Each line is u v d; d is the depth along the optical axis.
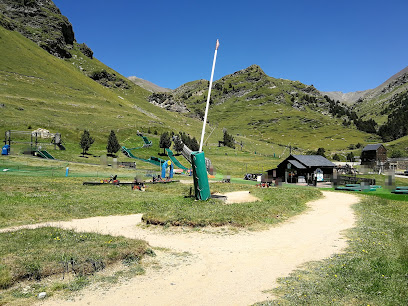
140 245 12.29
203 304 8.03
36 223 18.39
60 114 124.69
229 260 11.87
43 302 8.02
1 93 129.00
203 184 23.53
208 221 17.28
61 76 195.88
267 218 19.22
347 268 10.46
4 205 21.59
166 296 8.53
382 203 28.67
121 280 9.60
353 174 70.81
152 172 62.44
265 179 53.25
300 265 11.23
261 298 8.34
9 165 50.53
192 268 10.91
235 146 154.88
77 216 20.97
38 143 77.00
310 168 54.84
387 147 178.38
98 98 181.88
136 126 128.75
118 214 22.22
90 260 10.28
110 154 81.81
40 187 30.80
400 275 9.74
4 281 8.60
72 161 64.94
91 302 8.09
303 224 19.00
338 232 16.77
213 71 25.05
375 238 15.02
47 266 9.55
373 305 7.71
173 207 21.12
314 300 8.03
